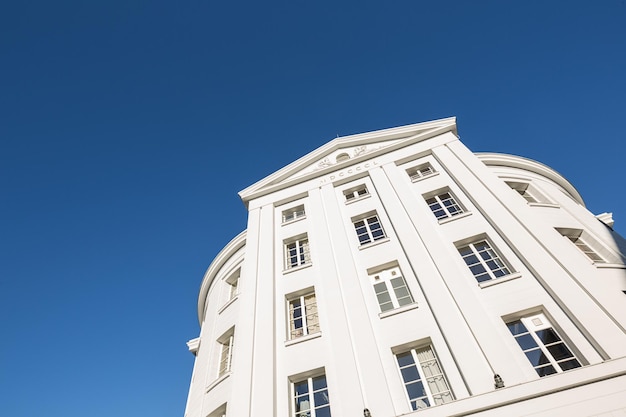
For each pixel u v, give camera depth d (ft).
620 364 30.09
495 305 39.27
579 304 35.78
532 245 43.19
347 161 71.41
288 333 47.55
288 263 58.49
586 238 52.44
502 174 65.87
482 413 30.86
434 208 56.44
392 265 50.19
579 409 28.76
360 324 43.19
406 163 66.90
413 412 32.73
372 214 60.18
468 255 46.98
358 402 35.83
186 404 56.75
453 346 36.65
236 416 38.42
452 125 69.21
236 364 43.93
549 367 33.40
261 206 70.69
